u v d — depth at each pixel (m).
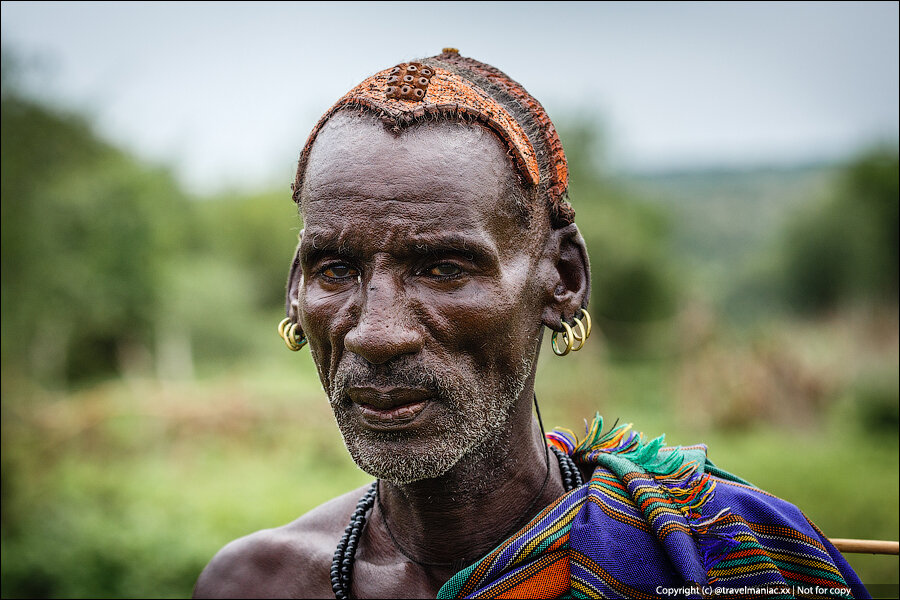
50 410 16.75
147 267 23.34
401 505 2.40
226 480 14.79
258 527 11.70
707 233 66.31
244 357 28.38
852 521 11.07
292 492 13.84
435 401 2.02
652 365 33.50
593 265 38.94
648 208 46.44
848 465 15.30
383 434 2.02
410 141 2.03
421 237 1.99
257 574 2.68
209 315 27.78
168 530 10.81
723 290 42.50
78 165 20.59
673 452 2.36
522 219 2.13
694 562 2.06
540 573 2.16
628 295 38.72
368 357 1.96
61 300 19.83
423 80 2.10
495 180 2.07
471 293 2.02
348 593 2.45
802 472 14.55
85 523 10.98
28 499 12.70
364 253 2.01
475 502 2.30
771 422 19.80
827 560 2.24
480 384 2.07
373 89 2.13
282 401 18.00
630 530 2.16
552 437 2.61
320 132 2.19
